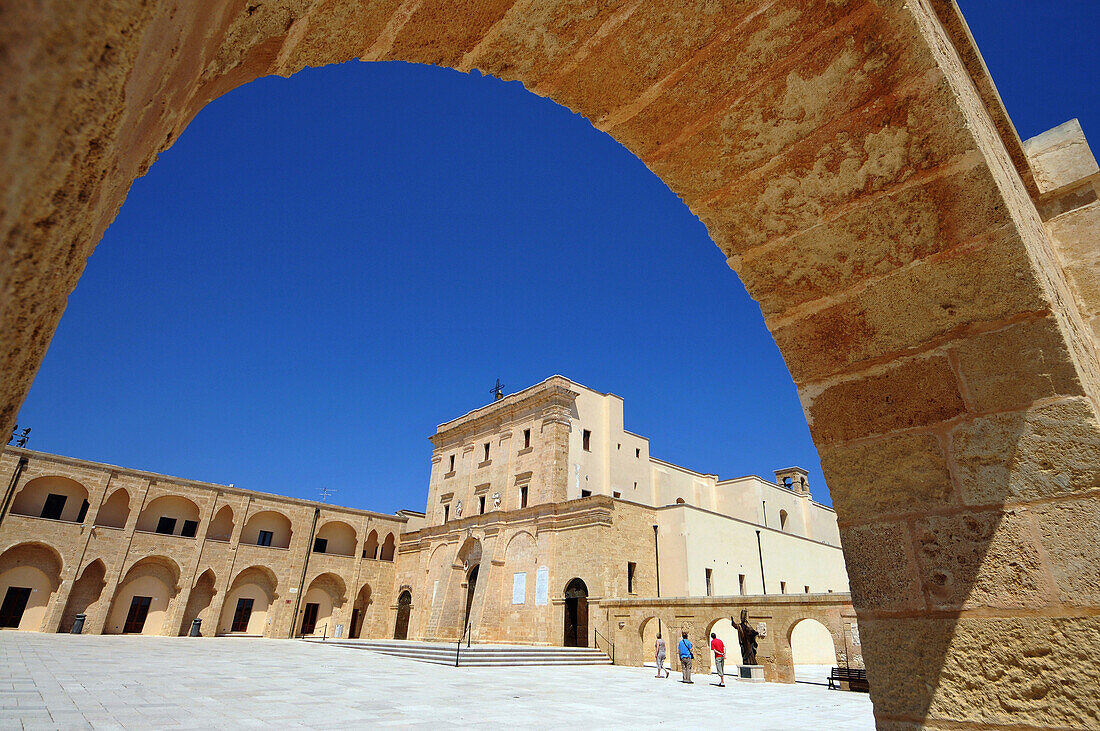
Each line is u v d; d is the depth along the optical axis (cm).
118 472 3853
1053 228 537
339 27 294
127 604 3759
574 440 3750
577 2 345
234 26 210
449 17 327
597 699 1647
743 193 428
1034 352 367
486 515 3719
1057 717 330
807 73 376
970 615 363
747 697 1767
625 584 3111
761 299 455
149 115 164
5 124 107
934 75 357
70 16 116
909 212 390
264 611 4219
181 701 1354
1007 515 362
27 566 3512
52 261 132
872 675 389
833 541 5166
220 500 4188
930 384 396
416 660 2730
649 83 392
